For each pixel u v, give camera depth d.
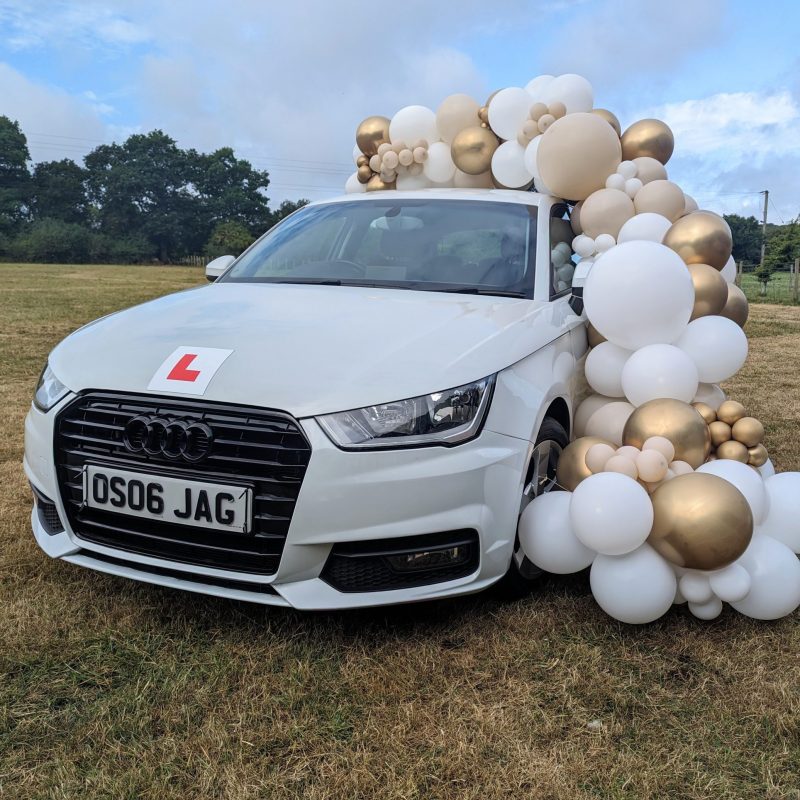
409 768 1.96
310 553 2.32
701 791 1.91
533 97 4.58
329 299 3.08
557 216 4.01
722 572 2.56
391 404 2.34
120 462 2.44
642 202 3.94
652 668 2.44
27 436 2.77
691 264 3.54
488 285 3.35
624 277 3.12
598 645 2.57
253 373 2.39
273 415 2.30
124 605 2.73
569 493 2.81
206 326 2.74
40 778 1.89
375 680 2.32
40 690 2.23
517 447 2.58
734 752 2.06
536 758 2.02
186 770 1.94
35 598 2.76
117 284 26.77
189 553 2.43
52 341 9.83
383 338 2.59
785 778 1.96
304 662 2.41
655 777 1.95
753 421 3.07
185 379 2.40
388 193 4.17
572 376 3.22
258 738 2.06
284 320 2.77
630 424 2.87
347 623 2.65
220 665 2.38
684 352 3.16
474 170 4.67
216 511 2.32
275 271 3.71
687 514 2.46
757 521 2.77
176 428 2.34
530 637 2.61
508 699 2.27
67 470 2.57
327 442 2.27
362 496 2.29
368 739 2.07
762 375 8.39
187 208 98.69
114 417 2.46
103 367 2.56
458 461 2.40
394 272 3.48
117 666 2.37
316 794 1.87
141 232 94.38
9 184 94.94
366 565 2.41
